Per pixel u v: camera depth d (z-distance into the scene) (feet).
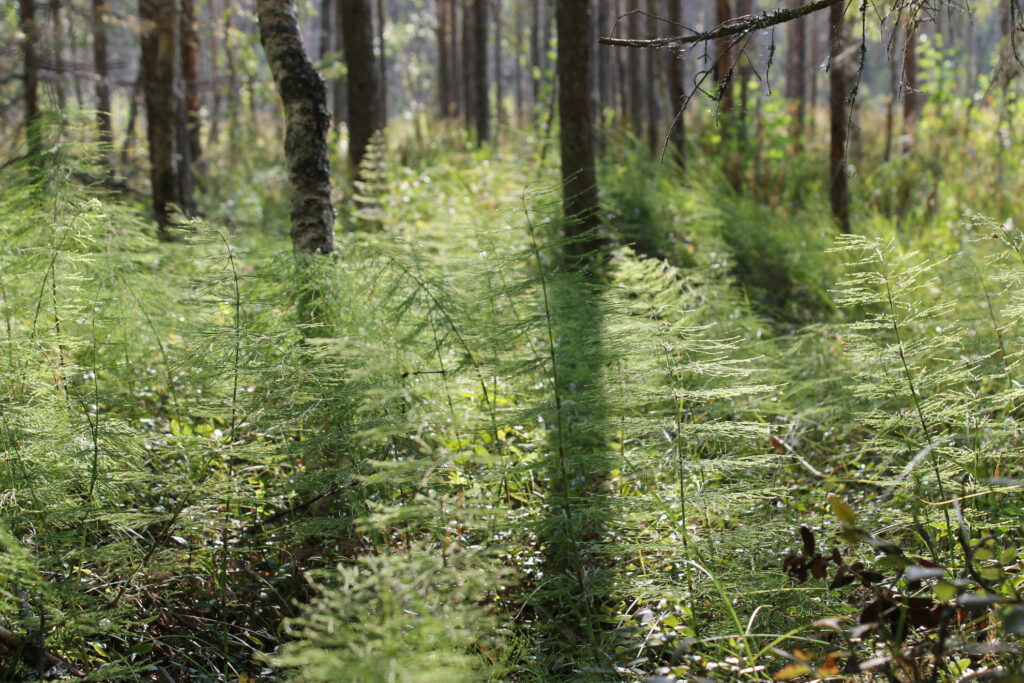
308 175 14.92
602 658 8.87
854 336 10.72
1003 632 7.76
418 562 6.98
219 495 9.75
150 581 10.32
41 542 9.05
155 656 9.77
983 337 13.29
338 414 10.88
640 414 13.30
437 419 10.77
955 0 10.58
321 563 10.98
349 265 13.03
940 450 9.76
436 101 88.58
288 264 12.84
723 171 34.94
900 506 11.15
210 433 13.10
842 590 9.84
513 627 9.39
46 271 11.64
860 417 12.19
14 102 28.63
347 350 10.29
